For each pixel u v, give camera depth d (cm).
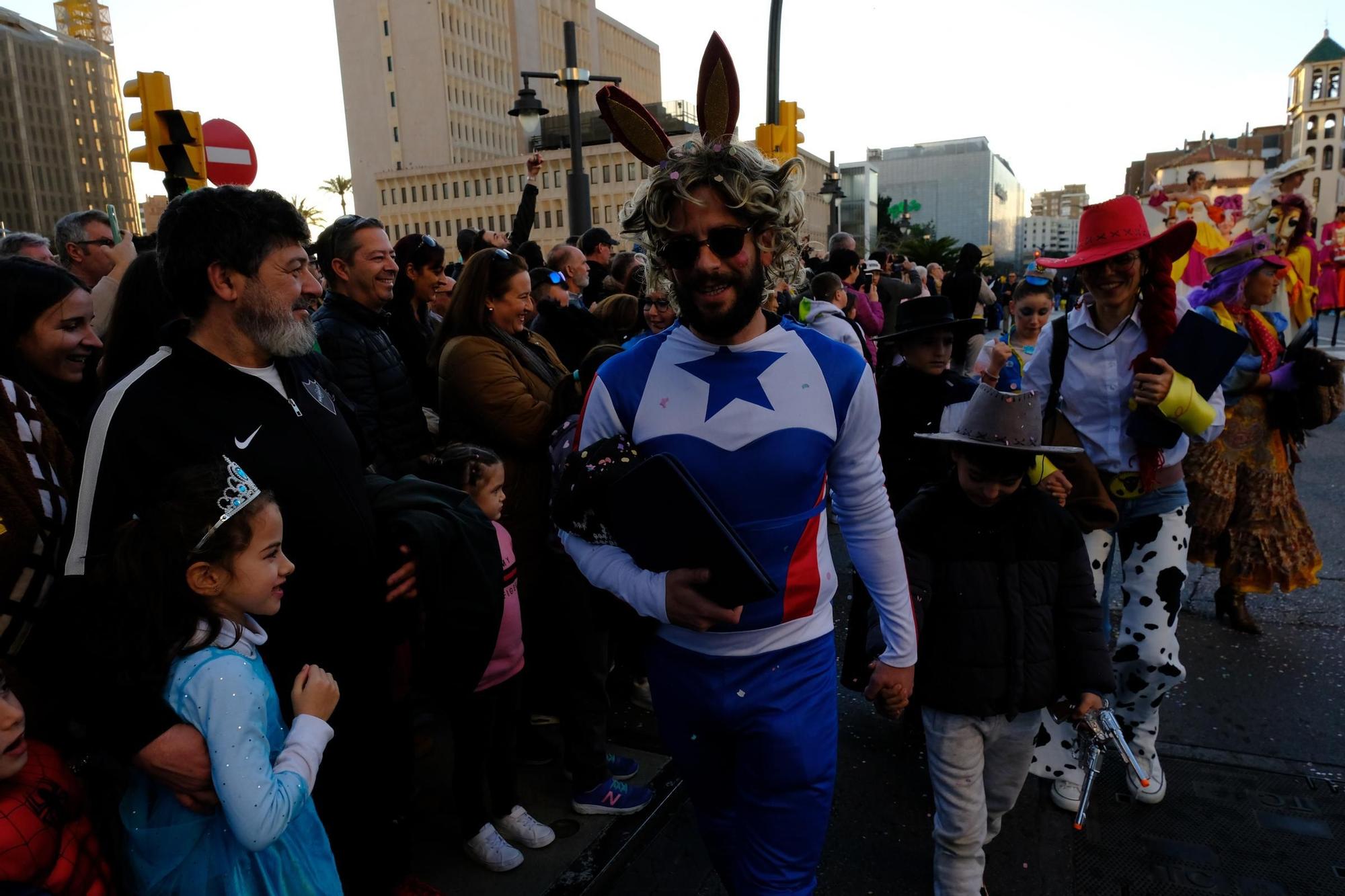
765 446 149
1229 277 380
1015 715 216
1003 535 219
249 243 152
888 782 288
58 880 131
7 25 11012
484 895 229
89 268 333
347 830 182
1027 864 244
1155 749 280
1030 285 435
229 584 142
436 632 192
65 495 157
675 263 148
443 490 203
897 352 339
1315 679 347
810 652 160
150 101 575
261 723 140
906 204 8888
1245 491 388
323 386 189
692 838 256
